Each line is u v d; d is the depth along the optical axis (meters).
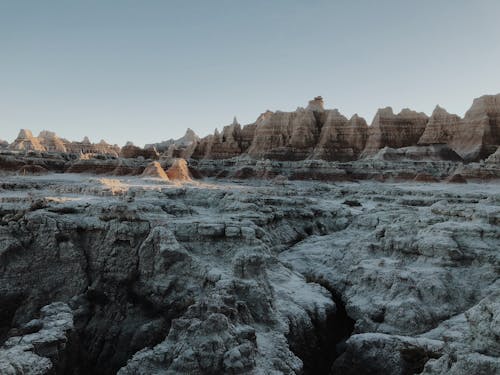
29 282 40.38
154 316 38.16
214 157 183.38
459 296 36.97
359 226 60.53
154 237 40.56
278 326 32.41
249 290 33.69
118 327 38.47
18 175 106.94
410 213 53.81
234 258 38.12
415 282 38.00
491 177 119.38
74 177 108.25
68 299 40.19
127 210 43.66
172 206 54.50
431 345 30.31
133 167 115.00
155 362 25.80
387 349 31.44
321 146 174.00
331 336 37.94
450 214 47.22
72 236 42.94
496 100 163.62
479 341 22.98
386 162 141.00
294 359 28.88
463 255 39.94
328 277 46.50
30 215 43.25
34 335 29.44
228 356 24.02
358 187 110.50
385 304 37.38
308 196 93.62
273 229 59.22
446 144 160.50
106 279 40.97
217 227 43.31
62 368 29.61
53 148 178.25
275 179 126.75
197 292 37.28
